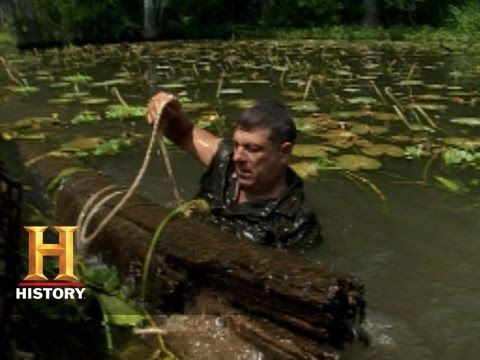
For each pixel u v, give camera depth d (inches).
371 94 255.1
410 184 134.9
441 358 71.6
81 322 76.3
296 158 153.3
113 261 89.0
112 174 140.2
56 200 112.5
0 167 62.3
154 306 80.4
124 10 633.6
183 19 686.5
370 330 76.6
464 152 152.7
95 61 399.9
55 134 177.0
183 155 155.3
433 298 85.8
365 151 160.1
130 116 200.7
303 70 340.5
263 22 750.5
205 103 224.1
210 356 70.6
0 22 589.0
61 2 599.2
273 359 68.2
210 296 76.5
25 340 69.6
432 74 326.0
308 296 67.4
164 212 91.7
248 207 101.1
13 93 255.4
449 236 107.4
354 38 651.5
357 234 107.8
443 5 776.3
